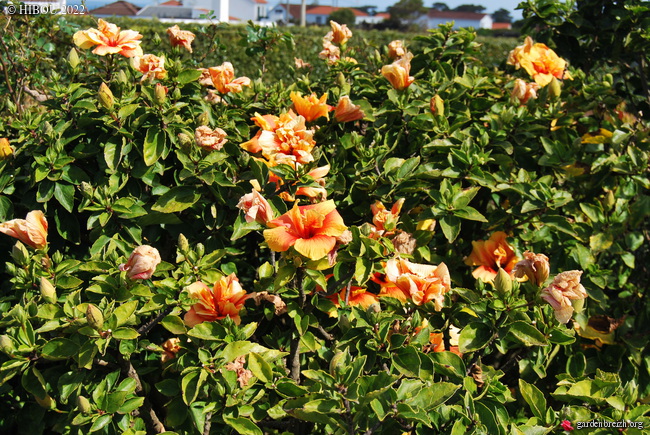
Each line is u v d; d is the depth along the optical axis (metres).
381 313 2.05
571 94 3.52
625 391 2.01
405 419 1.88
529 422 1.99
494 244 2.71
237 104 3.09
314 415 1.76
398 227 2.65
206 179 2.37
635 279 3.30
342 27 3.74
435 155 2.87
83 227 2.59
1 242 2.47
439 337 2.30
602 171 2.97
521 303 2.02
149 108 2.54
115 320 1.85
